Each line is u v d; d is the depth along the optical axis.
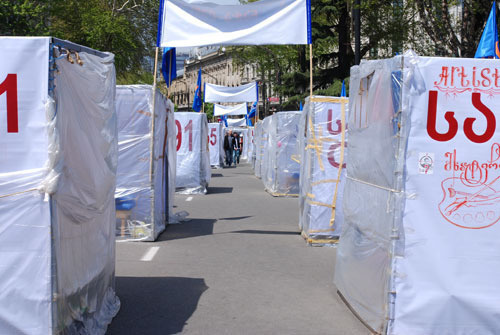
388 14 28.11
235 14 10.20
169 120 11.38
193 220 12.10
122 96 9.47
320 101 9.53
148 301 5.98
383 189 5.00
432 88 4.75
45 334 4.02
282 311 5.70
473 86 4.79
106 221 5.39
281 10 10.17
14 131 4.00
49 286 4.02
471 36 19.09
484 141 4.79
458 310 4.79
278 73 37.56
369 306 5.22
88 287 4.79
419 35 26.39
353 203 5.94
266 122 19.91
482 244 4.80
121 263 7.85
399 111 4.73
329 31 33.91
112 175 5.49
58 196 4.09
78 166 4.46
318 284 6.82
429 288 4.78
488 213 4.80
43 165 4.01
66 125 4.20
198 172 17.92
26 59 3.99
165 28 10.20
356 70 6.10
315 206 9.42
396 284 4.77
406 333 4.78
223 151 37.22
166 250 8.79
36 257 4.01
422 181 4.75
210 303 5.93
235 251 8.77
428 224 4.76
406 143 4.73
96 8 32.47
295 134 17.31
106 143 5.25
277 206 14.76
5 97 3.99
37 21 27.47
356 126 5.99
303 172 10.22
